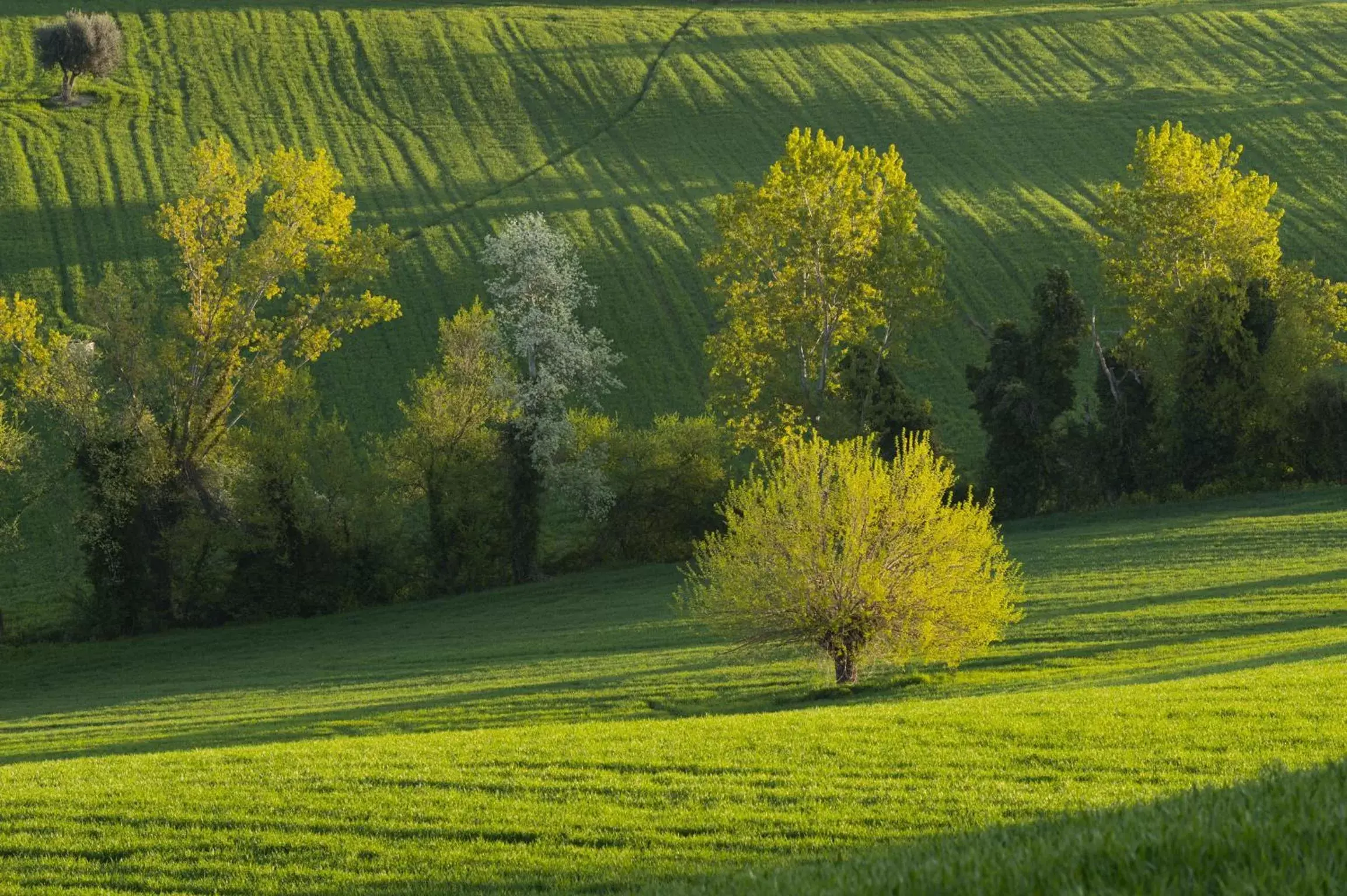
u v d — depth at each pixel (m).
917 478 72.44
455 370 145.50
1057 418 173.38
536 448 141.38
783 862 30.12
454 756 44.41
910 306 148.00
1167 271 162.38
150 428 138.00
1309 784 19.27
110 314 140.25
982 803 33.97
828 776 38.16
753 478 76.69
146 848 35.44
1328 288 155.50
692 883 27.81
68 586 143.62
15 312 136.75
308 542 138.12
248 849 34.88
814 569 72.06
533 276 148.50
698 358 191.12
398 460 144.75
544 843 33.78
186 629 135.25
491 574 143.25
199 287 143.88
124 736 77.00
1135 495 147.00
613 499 143.25
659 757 42.00
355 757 45.59
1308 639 70.00
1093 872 16.53
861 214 150.38
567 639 107.75
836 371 151.25
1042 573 111.00
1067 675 69.75
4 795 41.94
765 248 152.75
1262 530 119.12
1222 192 159.25
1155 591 97.62
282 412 141.62
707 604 74.62
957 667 76.81
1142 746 39.16
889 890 17.70
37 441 137.38
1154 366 150.25
